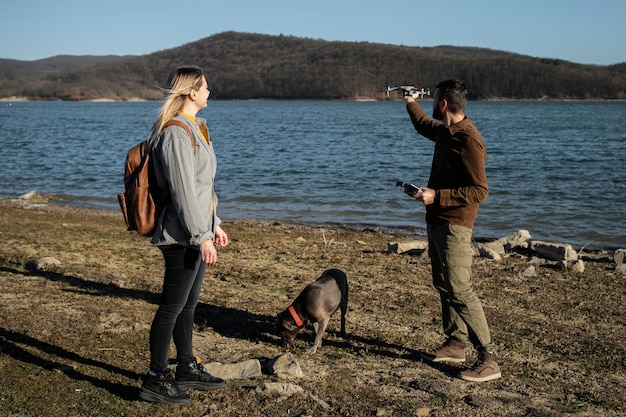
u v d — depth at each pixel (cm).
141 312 589
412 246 1021
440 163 457
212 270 812
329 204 1802
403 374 470
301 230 1348
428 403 419
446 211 450
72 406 388
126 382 426
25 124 7006
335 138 4672
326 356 504
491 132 5328
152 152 357
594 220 1558
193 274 374
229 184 2220
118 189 2136
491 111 11381
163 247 366
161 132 355
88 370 441
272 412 395
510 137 4691
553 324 629
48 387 411
